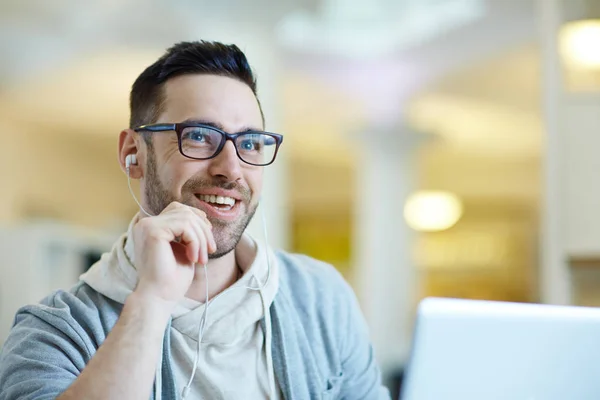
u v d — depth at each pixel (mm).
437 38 5133
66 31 4742
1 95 6527
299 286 1370
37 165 7879
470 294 10648
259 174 1250
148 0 4160
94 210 9367
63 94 6520
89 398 998
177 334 1189
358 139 6891
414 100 6766
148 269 1103
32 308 1214
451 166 10195
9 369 1124
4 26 4637
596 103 2891
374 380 1384
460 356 1013
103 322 1202
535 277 10453
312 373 1278
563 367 1000
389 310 6926
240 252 1313
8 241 3619
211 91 1223
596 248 2832
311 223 11102
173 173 1203
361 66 5797
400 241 6918
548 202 2889
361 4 5121
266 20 4391
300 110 7281
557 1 2912
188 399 1176
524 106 7070
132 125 1307
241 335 1223
